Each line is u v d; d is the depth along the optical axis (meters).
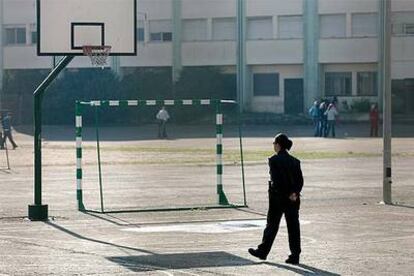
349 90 108.38
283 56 109.44
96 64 30.64
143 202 34.78
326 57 107.94
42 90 29.31
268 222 20.73
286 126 101.56
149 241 24.56
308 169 49.84
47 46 30.12
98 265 20.56
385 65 33.72
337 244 23.55
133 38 31.00
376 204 33.31
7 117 73.06
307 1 108.31
